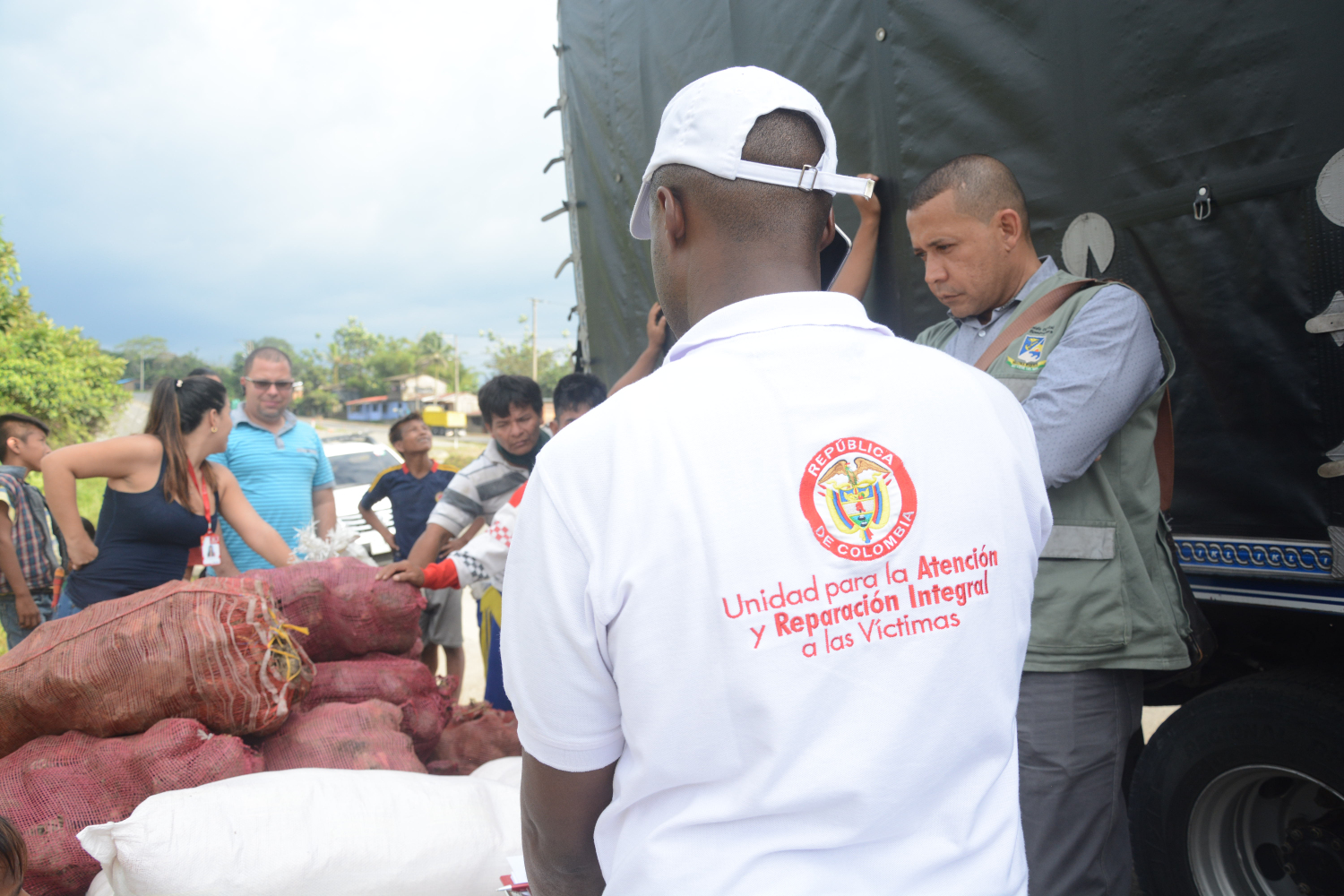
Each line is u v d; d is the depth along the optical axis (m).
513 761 2.38
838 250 1.42
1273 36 1.63
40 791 1.82
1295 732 1.73
